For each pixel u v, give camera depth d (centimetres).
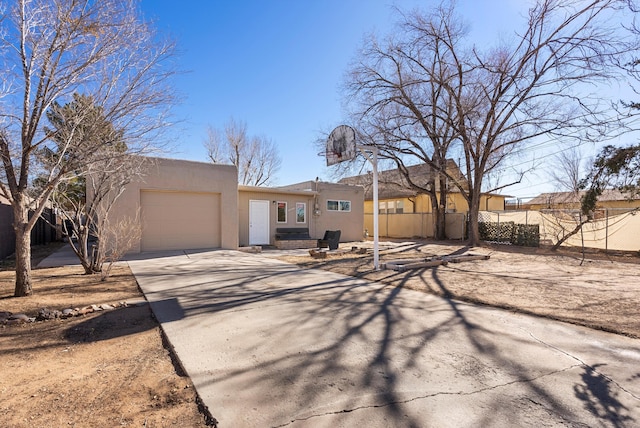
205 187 1312
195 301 579
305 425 238
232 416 247
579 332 444
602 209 1434
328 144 1158
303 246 1666
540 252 1438
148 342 400
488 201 2988
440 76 1634
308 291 669
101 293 628
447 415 253
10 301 552
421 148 1844
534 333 438
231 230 1380
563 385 301
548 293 665
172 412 255
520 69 1439
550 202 3091
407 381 305
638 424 244
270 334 422
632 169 1116
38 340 402
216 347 378
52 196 755
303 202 1844
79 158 594
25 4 532
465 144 1688
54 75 559
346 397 276
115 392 283
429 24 1520
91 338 411
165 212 1254
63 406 261
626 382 307
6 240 1126
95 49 586
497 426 240
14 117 538
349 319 488
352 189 2066
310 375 314
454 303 590
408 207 2838
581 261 1145
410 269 960
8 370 323
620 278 837
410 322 479
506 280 800
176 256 1140
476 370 329
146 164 1053
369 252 1445
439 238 2202
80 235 805
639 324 472
